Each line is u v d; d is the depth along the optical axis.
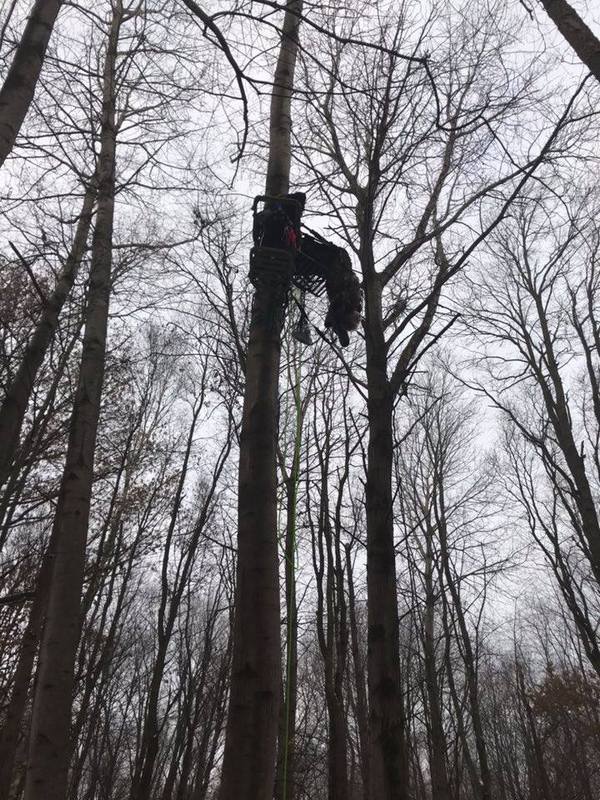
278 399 3.46
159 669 6.56
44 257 6.53
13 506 8.04
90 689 8.52
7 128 3.50
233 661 2.81
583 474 10.41
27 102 3.66
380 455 4.47
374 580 4.13
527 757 15.45
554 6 4.12
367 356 4.84
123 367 10.02
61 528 5.24
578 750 16.08
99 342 6.08
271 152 4.36
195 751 10.50
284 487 7.05
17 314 8.17
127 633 12.89
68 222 6.86
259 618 2.85
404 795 3.49
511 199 4.11
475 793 12.52
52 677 4.67
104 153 7.10
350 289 4.43
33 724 4.55
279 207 3.98
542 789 12.54
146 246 7.39
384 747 3.61
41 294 5.95
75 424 5.65
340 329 4.62
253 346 3.56
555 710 15.56
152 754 6.05
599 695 15.44
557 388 11.43
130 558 9.69
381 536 4.24
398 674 3.87
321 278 4.54
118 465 11.39
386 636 3.95
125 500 11.22
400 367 4.74
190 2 3.57
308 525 7.90
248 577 2.95
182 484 7.98
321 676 14.19
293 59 4.83
